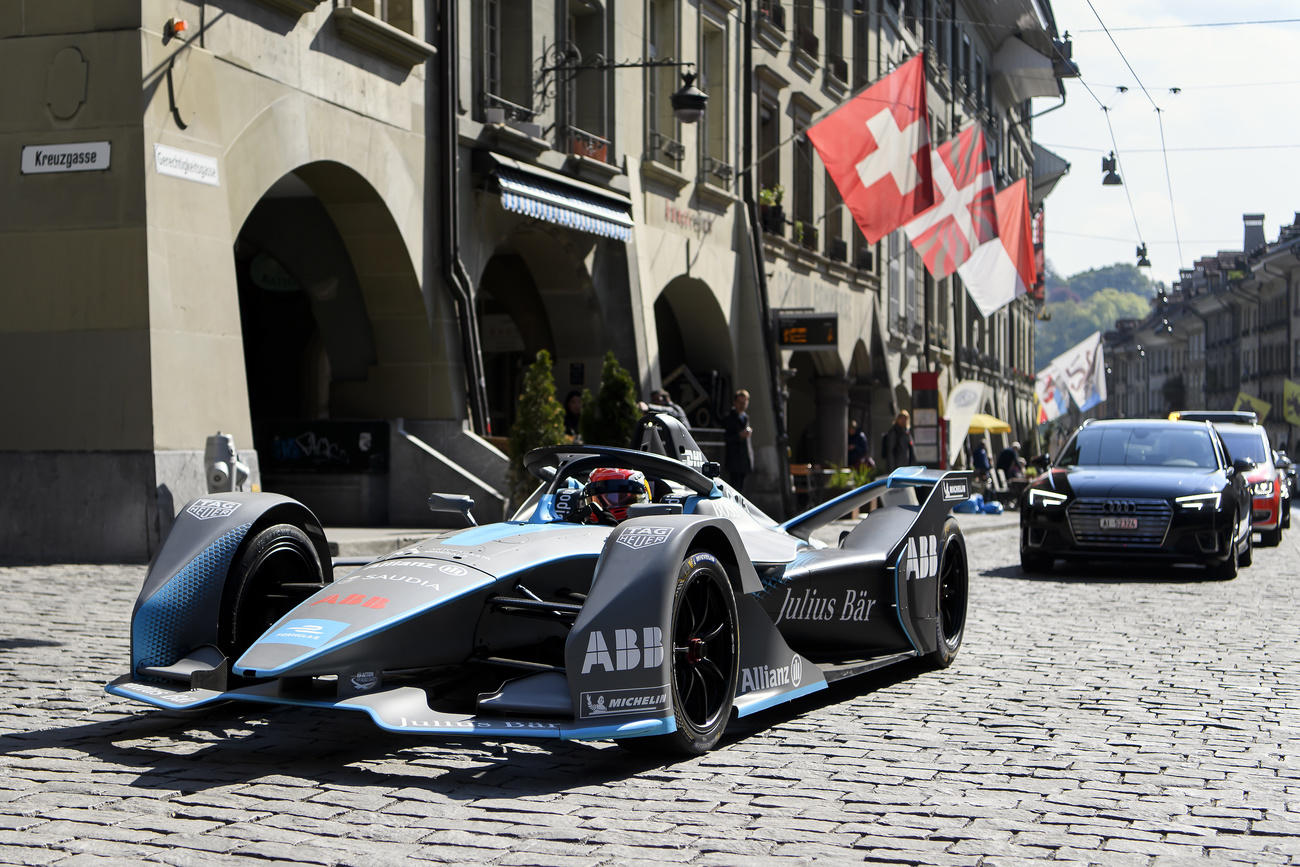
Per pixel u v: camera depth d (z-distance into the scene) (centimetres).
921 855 389
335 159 1445
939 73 4066
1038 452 6228
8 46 1186
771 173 2755
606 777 479
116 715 571
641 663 477
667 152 2189
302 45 1388
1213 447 1429
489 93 1739
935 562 733
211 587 523
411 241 1595
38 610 863
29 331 1180
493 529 573
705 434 2142
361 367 1659
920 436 2497
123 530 1153
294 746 520
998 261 2720
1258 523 1873
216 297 1237
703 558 510
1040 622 951
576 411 1839
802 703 636
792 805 443
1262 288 8181
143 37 1160
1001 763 511
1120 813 440
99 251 1162
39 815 417
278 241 1652
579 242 1964
